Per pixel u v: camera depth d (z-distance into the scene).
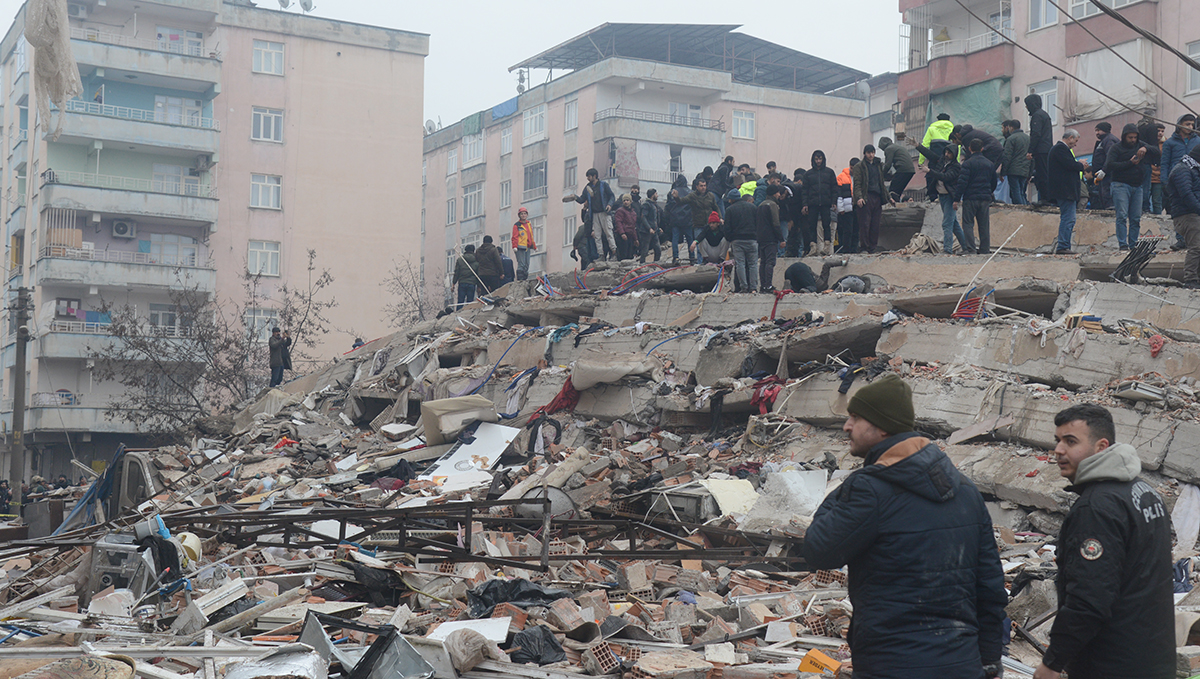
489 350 20.80
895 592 3.62
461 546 10.38
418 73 44.41
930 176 19.03
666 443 15.41
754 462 13.16
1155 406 11.01
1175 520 10.07
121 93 39.38
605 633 6.95
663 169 45.91
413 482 14.77
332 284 42.47
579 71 47.00
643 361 16.66
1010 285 13.62
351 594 8.66
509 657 6.30
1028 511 10.80
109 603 7.98
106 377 37.31
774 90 49.03
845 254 17.95
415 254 43.91
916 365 13.66
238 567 9.41
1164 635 3.76
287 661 5.24
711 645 6.64
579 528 11.60
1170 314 12.24
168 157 40.09
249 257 41.28
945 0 31.58
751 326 16.52
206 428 24.02
